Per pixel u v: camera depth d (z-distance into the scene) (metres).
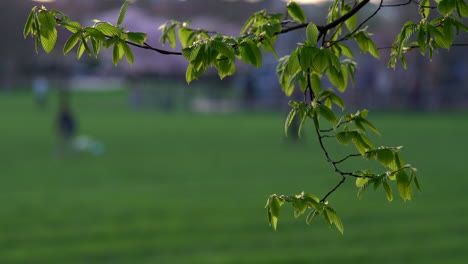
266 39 3.12
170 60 62.12
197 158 32.72
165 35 3.87
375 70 63.53
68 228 17.23
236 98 74.56
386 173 3.06
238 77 75.62
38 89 71.25
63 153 34.22
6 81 107.94
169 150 36.06
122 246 15.28
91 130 47.72
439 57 59.06
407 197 3.05
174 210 19.53
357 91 62.88
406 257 14.09
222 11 80.06
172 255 14.55
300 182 25.00
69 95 97.19
